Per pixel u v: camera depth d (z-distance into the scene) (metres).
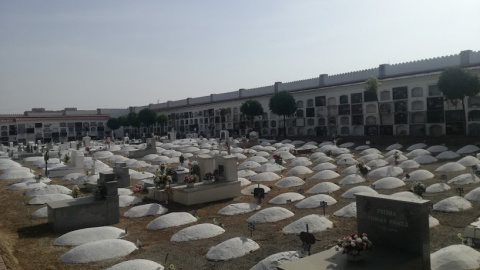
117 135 124.44
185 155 52.00
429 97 56.66
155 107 128.38
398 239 11.42
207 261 14.27
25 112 120.12
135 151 54.38
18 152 58.03
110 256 14.89
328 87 71.44
